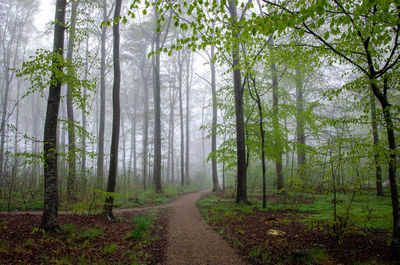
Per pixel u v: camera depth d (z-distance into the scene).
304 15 3.74
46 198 6.73
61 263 4.86
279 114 12.27
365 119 5.58
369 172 5.47
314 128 11.59
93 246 5.97
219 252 5.73
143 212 10.80
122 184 19.28
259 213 9.39
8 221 7.24
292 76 12.56
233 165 12.70
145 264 5.07
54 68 6.59
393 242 4.68
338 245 5.45
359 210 8.34
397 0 3.62
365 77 5.50
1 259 4.68
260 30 4.25
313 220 7.42
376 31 4.29
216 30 4.60
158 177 19.36
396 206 4.80
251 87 13.30
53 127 6.98
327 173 5.92
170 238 6.99
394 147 4.90
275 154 11.47
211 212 10.41
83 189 12.15
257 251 5.42
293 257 4.76
